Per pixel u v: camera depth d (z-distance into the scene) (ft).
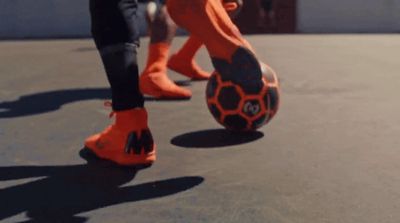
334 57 22.30
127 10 8.25
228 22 9.35
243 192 7.59
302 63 20.51
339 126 10.99
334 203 7.18
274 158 9.04
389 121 11.35
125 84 8.30
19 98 14.34
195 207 7.13
